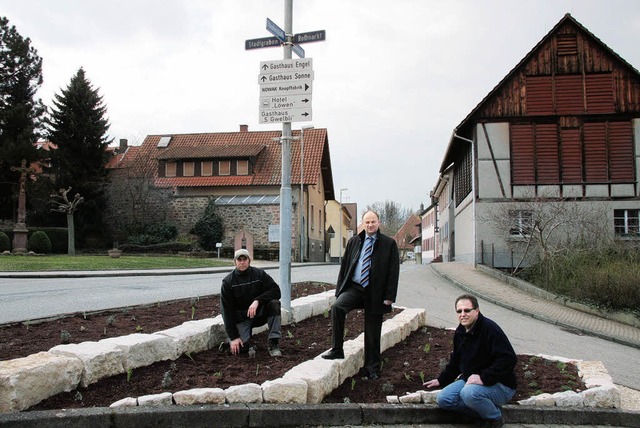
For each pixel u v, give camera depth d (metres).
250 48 9.09
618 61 23.59
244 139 43.19
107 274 19.44
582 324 12.92
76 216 39.53
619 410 5.94
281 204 8.61
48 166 40.81
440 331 9.43
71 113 39.81
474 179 24.03
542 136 23.81
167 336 5.93
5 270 19.44
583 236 20.42
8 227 39.09
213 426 4.66
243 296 6.54
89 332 6.51
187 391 4.81
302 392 5.17
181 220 39.03
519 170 23.81
